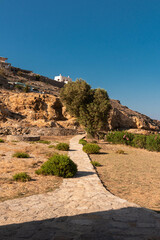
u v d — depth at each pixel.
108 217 4.42
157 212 5.14
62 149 18.08
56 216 4.48
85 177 9.08
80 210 4.91
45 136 33.25
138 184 8.52
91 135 31.67
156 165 13.55
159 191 7.53
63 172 8.95
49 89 83.81
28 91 62.84
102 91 31.09
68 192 6.68
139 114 80.50
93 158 15.18
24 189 6.86
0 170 9.50
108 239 3.38
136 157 16.97
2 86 59.03
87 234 3.56
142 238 3.42
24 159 12.65
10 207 5.06
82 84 30.84
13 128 32.09
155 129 61.25
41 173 9.14
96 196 6.25
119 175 10.12
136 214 4.64
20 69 101.62
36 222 4.13
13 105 42.09
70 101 32.03
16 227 3.88
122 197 6.62
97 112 29.47
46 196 6.15
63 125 42.72
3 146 18.28
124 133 27.44
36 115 41.06
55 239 3.37
